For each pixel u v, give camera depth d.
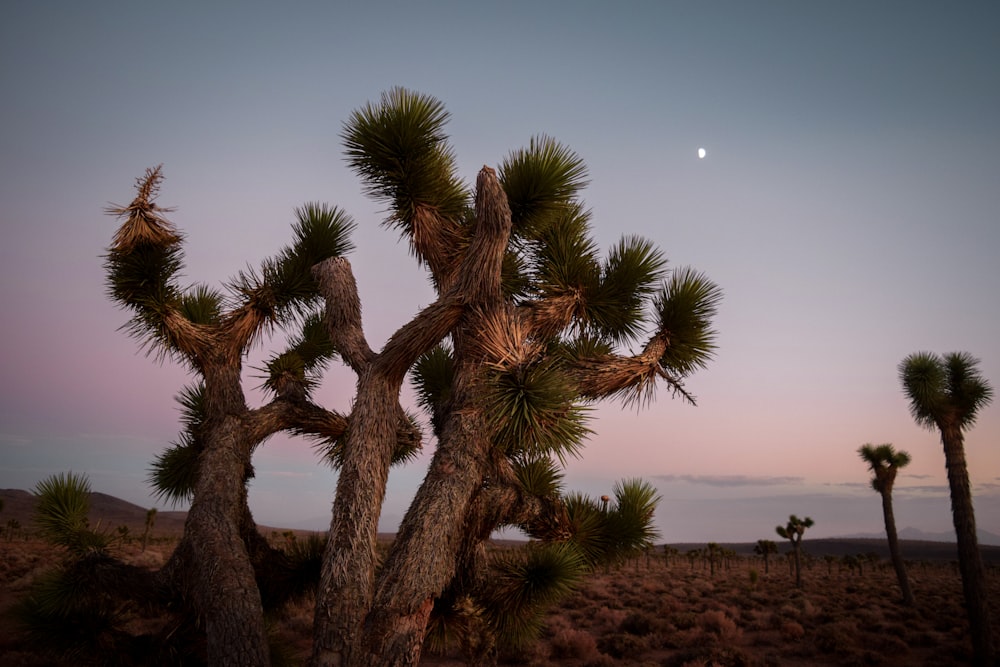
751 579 36.91
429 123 5.58
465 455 4.71
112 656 5.33
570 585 4.91
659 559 71.19
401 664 3.98
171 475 6.66
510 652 16.61
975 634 14.99
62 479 5.55
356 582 4.15
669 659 17.56
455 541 4.51
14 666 11.73
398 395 5.01
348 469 4.59
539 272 6.12
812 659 18.14
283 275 6.38
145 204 5.87
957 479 15.64
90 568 5.18
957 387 15.88
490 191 4.79
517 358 4.54
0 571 24.11
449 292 5.00
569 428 4.30
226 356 6.08
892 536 29.69
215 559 4.85
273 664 6.20
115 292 5.88
